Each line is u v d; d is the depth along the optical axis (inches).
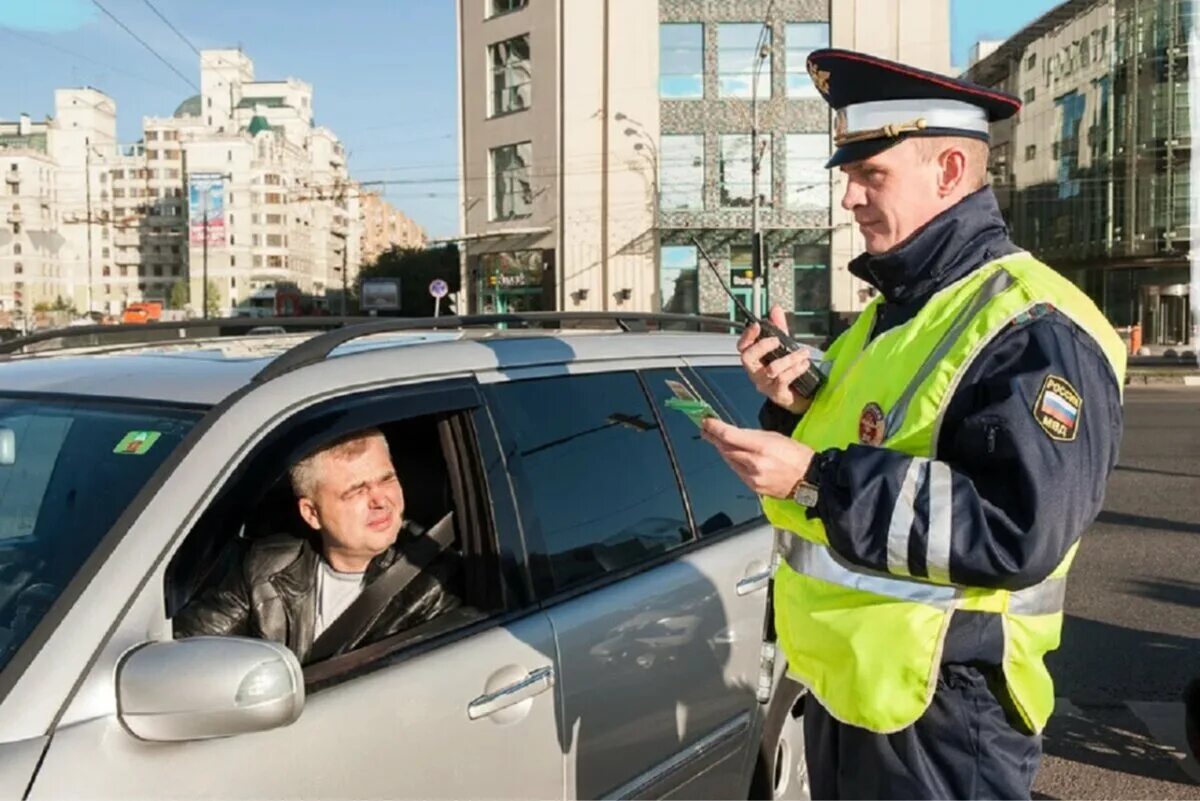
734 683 106.2
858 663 69.3
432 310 2800.2
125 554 64.5
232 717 59.5
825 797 77.1
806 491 65.8
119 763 58.7
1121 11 1371.8
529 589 86.0
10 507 74.9
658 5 1184.8
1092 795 140.4
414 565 85.1
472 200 1320.1
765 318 84.0
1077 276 1514.5
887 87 72.1
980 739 68.8
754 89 1097.4
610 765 89.3
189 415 75.3
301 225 4586.6
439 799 73.5
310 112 5418.3
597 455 99.3
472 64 1299.2
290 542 85.7
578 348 104.7
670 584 98.9
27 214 3949.3
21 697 58.9
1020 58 1672.0
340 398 77.2
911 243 71.9
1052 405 62.1
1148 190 1349.7
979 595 67.8
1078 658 194.5
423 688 73.9
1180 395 794.2
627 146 1197.7
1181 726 162.4
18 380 88.5
